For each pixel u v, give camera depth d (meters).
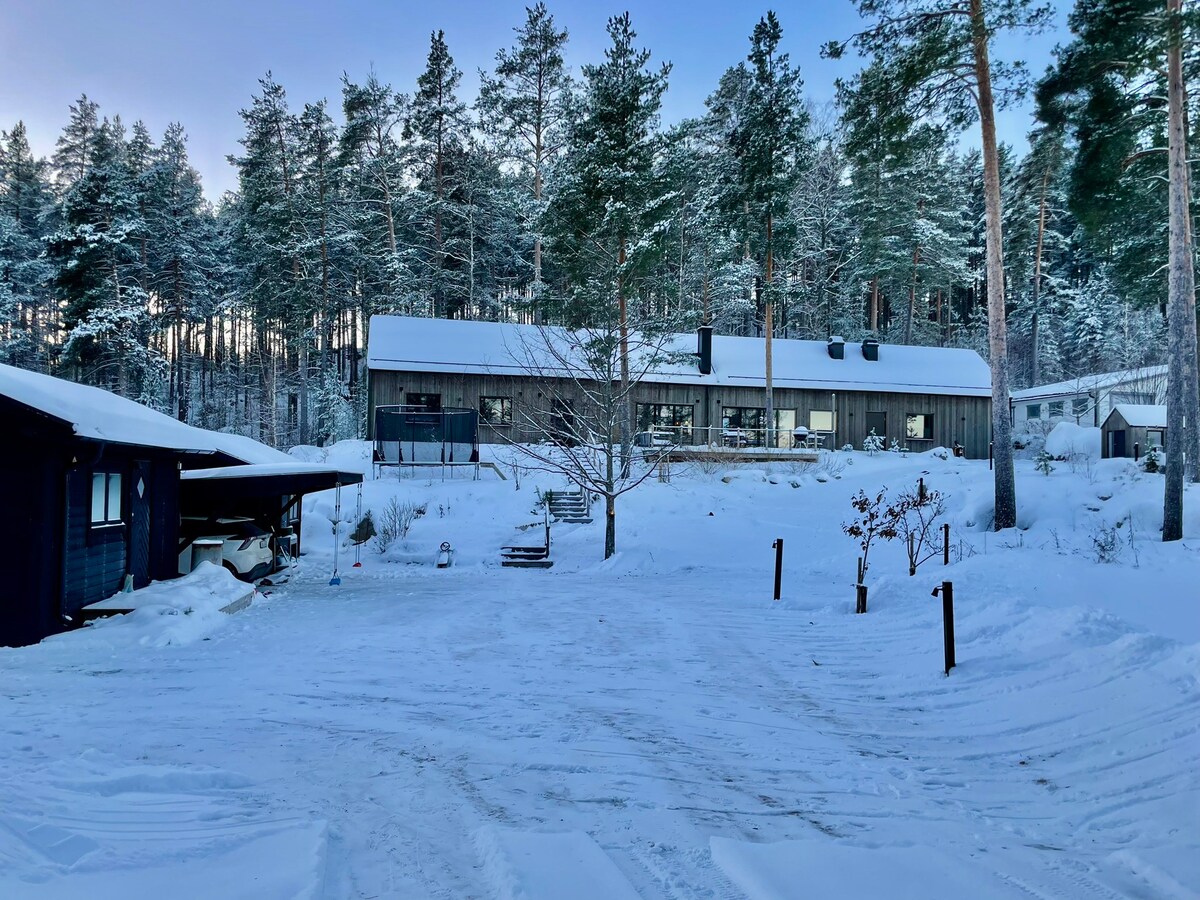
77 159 55.47
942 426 34.19
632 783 4.45
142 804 3.86
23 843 3.08
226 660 7.68
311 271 39.94
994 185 16.41
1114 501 16.83
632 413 29.22
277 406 50.00
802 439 31.20
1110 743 4.85
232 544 13.55
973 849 3.57
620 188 23.05
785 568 14.86
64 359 37.69
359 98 38.28
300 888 2.89
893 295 47.78
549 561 16.42
